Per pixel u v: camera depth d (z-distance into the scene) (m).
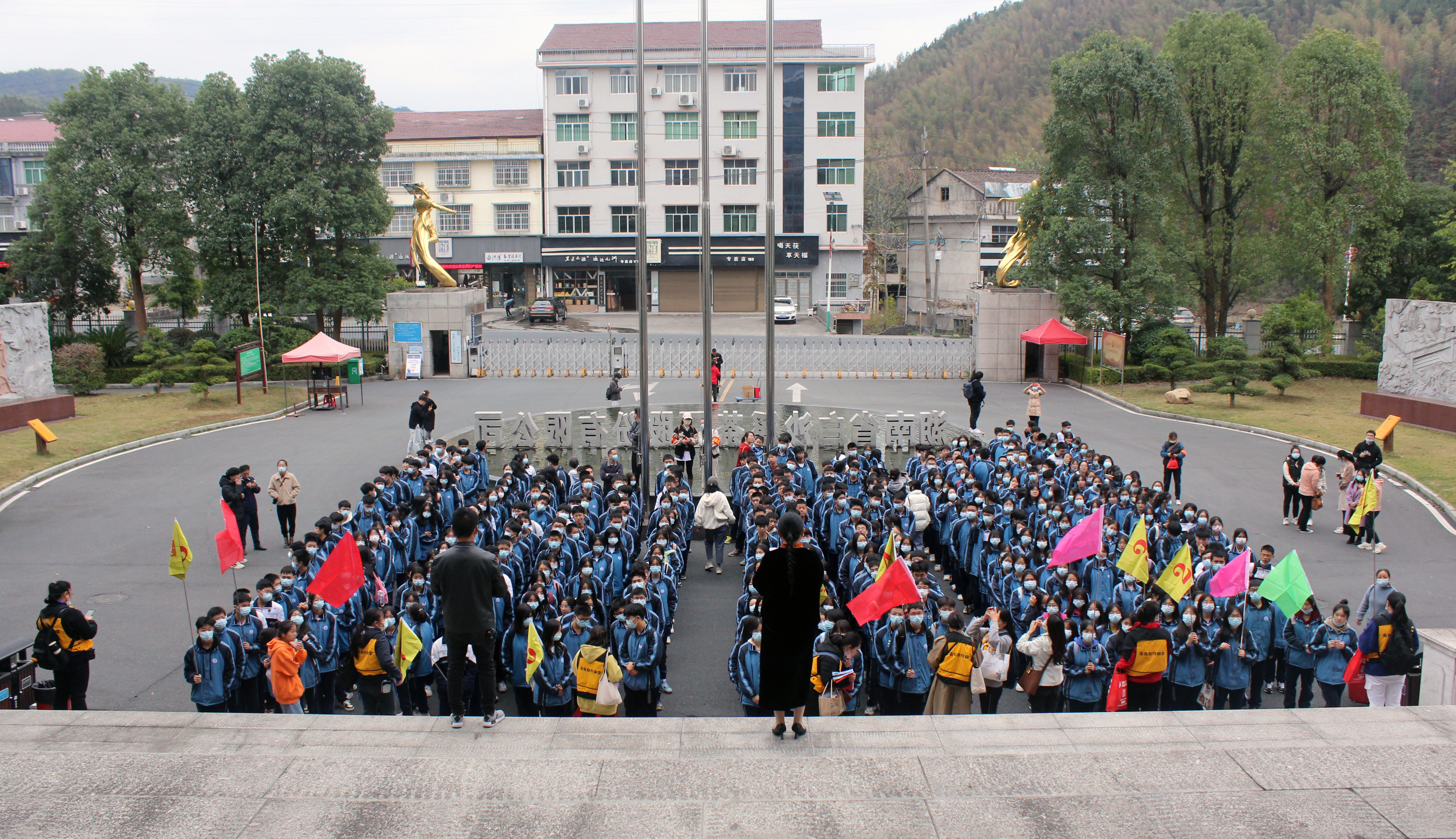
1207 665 11.87
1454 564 18.52
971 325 53.94
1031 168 101.38
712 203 68.56
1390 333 32.34
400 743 6.80
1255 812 6.01
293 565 14.66
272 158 41.88
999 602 13.68
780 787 6.22
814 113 67.44
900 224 86.31
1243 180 43.97
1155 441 29.45
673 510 16.67
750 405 36.22
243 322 45.28
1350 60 41.06
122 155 43.34
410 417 29.59
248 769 6.47
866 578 13.02
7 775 6.41
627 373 44.75
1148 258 40.56
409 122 73.50
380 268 44.47
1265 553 13.62
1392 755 6.70
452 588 7.02
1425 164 75.00
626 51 66.56
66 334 43.41
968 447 21.55
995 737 6.93
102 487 23.95
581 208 69.12
